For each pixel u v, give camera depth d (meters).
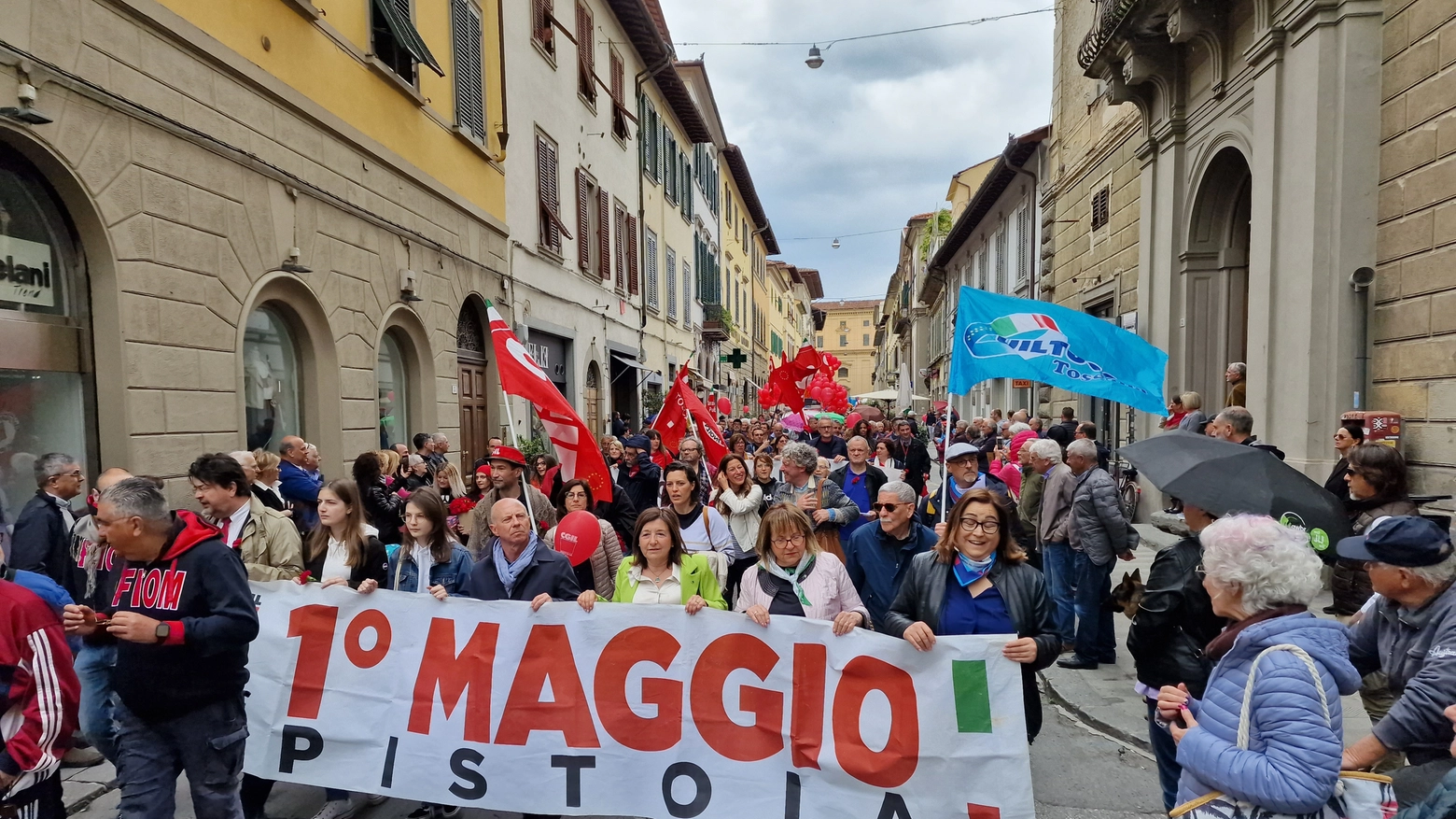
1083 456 6.14
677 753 3.82
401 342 10.48
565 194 16.06
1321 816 2.10
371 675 4.12
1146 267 11.93
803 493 5.84
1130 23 10.73
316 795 4.42
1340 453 6.39
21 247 5.31
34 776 2.88
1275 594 2.28
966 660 3.48
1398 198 7.11
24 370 5.29
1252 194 8.82
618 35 19.91
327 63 8.45
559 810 3.88
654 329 23.39
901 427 13.36
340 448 8.52
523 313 13.89
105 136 5.62
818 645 3.70
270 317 7.89
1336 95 7.53
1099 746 4.91
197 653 3.11
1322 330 7.64
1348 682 2.18
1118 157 13.45
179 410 6.32
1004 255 22.94
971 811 3.43
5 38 4.84
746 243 46.06
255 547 4.59
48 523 4.63
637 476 8.46
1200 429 8.74
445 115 11.32
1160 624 3.29
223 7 6.85
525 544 4.32
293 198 7.82
